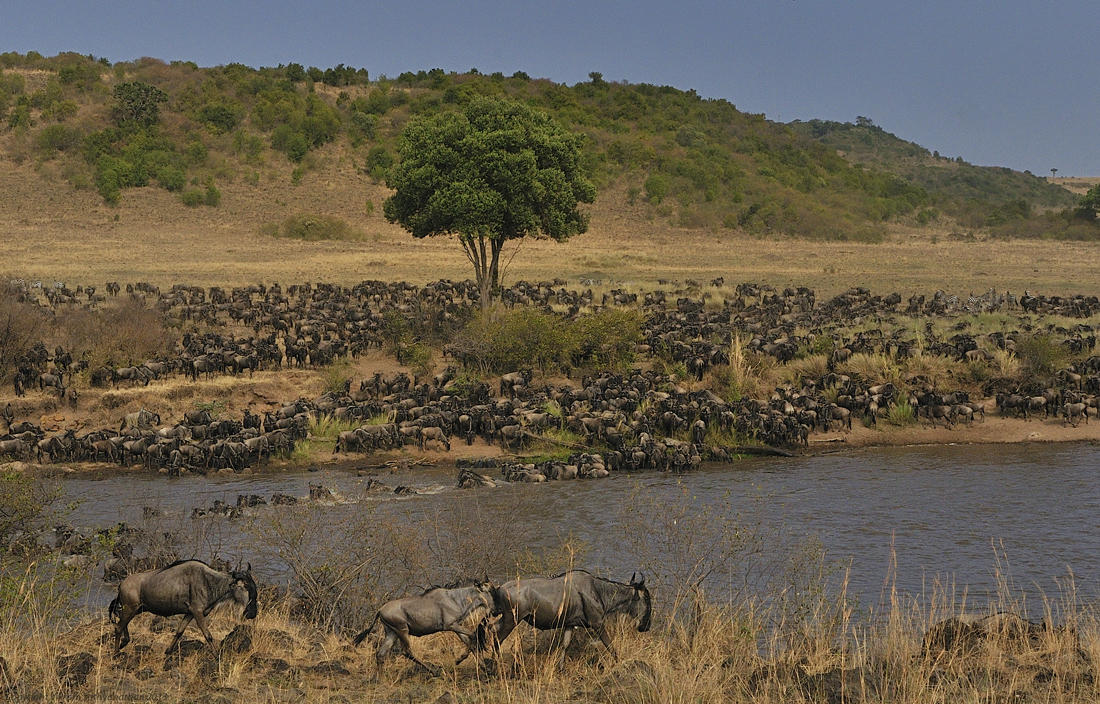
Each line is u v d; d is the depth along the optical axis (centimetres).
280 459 3778
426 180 5428
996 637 1336
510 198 5509
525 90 17325
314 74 17400
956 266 9706
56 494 2130
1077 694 1156
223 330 5716
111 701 1117
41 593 1591
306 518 1916
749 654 1348
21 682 1152
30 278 7444
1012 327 5797
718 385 4744
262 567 2150
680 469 3641
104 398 4175
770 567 2095
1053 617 1847
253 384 4469
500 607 1273
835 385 4631
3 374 4359
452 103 15950
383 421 4116
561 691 1203
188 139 13512
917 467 3641
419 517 2644
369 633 1435
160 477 3528
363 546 1745
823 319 6050
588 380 4684
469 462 3722
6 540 1909
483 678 1262
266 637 1363
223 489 3312
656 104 18375
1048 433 4206
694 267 9550
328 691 1179
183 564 1301
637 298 7081
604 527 2653
